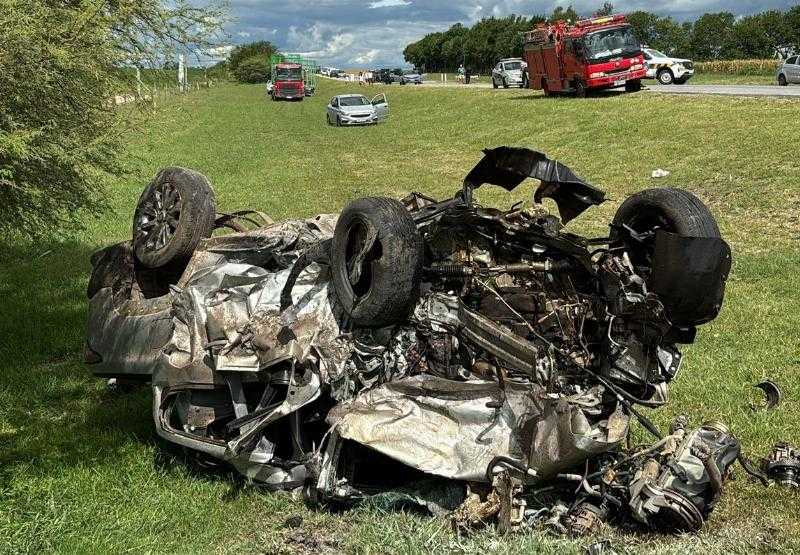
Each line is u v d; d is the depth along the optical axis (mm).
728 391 6121
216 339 5098
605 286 4551
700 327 7840
